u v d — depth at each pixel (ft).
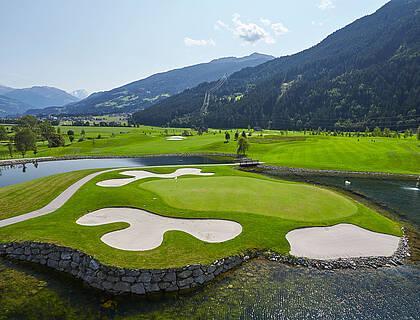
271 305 63.98
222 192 136.36
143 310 62.39
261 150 352.28
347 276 75.87
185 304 64.54
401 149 294.87
